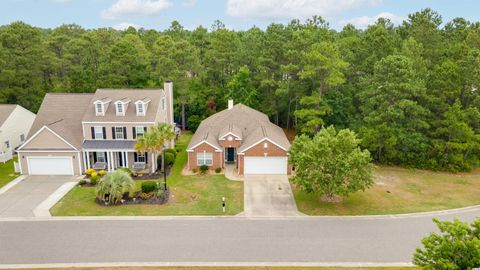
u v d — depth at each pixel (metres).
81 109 39.69
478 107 39.78
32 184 33.31
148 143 33.31
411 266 20.36
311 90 49.56
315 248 22.31
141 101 37.53
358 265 20.47
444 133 39.59
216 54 59.25
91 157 37.38
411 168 40.22
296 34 50.22
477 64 39.19
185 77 56.44
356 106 47.72
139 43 70.62
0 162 40.47
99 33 76.62
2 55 50.16
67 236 23.72
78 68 62.16
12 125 43.12
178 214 27.06
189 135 53.19
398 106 39.09
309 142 29.69
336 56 42.22
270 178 35.06
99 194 28.94
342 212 27.62
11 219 26.17
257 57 57.22
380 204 29.25
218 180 34.62
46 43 66.88
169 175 36.12
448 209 28.48
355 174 26.91
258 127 40.31
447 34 58.31
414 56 42.38
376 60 46.16
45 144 35.62
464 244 14.30
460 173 38.94
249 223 25.70
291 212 27.55
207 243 22.84
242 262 20.72
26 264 20.59
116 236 23.72
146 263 20.58
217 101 57.12
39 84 55.12
